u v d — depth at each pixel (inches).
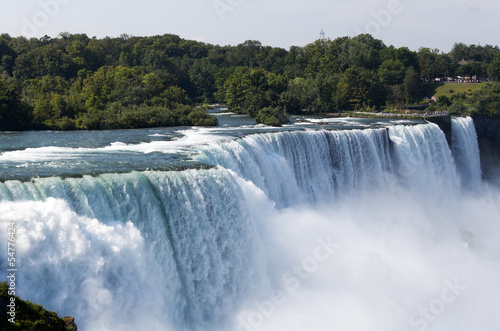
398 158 2891.2
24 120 2898.6
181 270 1471.5
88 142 2281.0
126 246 1291.8
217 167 1637.6
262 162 2113.7
